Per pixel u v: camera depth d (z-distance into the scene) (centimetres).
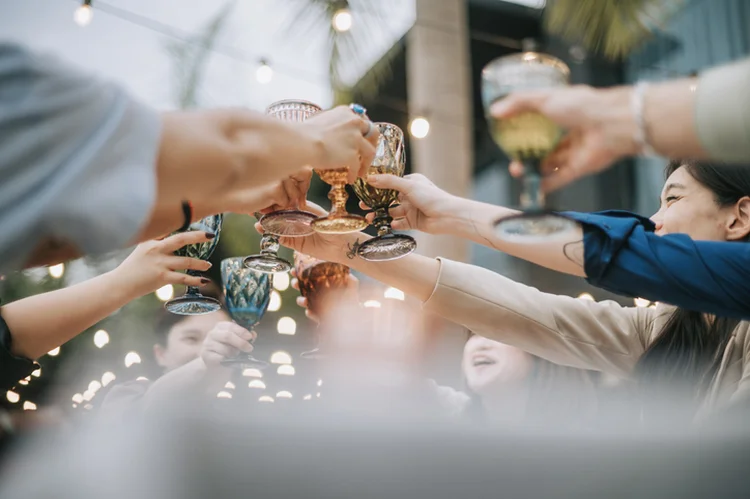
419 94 496
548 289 671
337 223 141
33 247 78
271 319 442
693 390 154
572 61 627
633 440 85
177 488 78
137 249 156
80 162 77
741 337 148
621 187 710
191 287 182
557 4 465
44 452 84
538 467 83
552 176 116
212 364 182
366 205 162
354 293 194
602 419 141
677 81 98
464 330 262
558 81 110
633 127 99
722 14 609
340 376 166
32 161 77
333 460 81
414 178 167
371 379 165
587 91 103
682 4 529
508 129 110
